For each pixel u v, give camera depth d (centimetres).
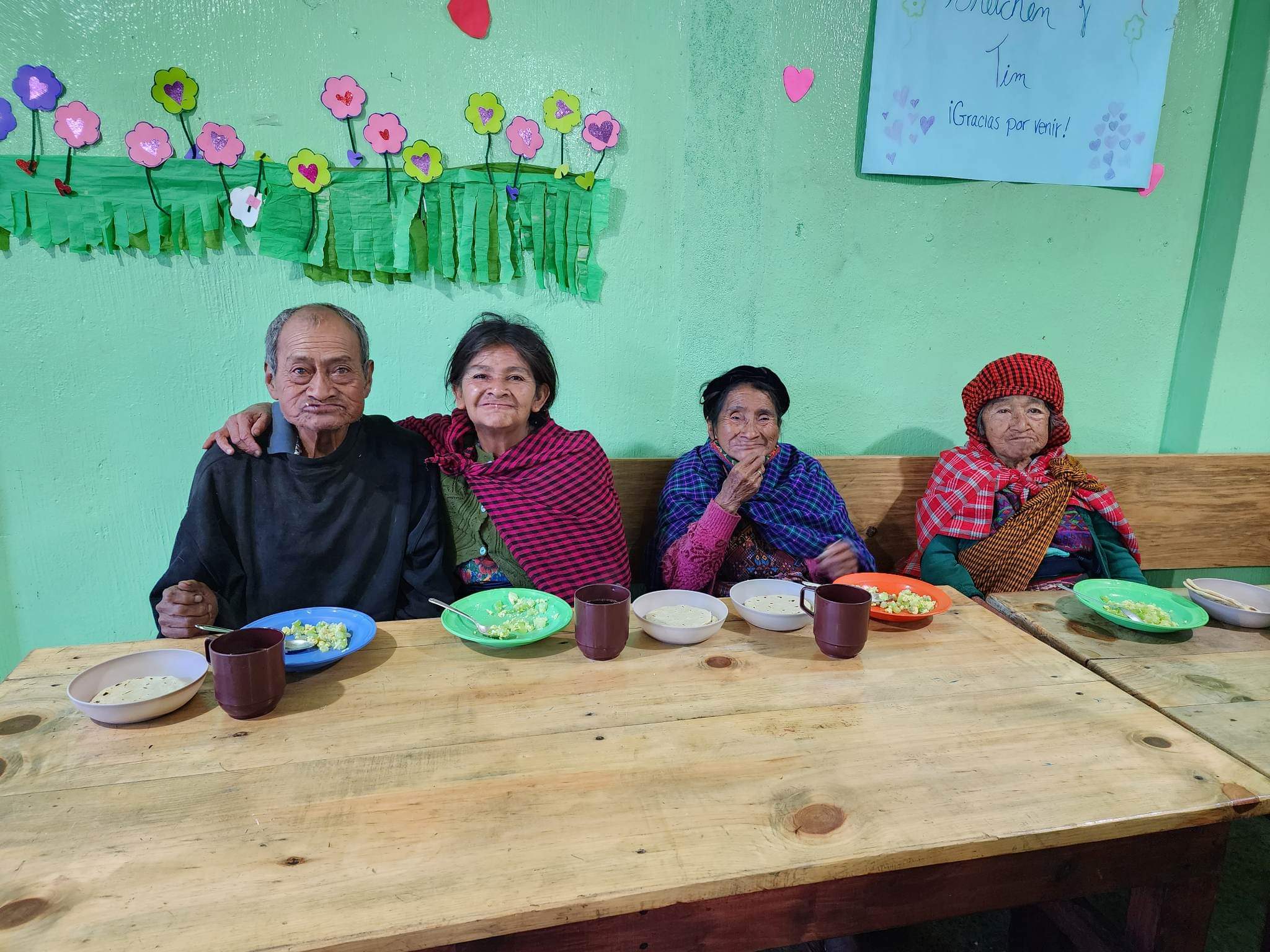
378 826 83
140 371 192
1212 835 100
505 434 168
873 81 209
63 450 192
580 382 217
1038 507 198
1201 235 242
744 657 127
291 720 104
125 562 202
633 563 218
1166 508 240
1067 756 99
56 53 172
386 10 185
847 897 87
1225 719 111
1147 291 245
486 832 83
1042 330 241
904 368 236
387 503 159
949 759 98
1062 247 235
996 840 83
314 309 146
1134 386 253
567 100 198
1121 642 138
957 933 168
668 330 218
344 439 157
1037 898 94
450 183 197
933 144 218
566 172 201
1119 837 88
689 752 98
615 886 75
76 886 73
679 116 205
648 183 207
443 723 104
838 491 225
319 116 187
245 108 183
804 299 224
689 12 199
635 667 122
